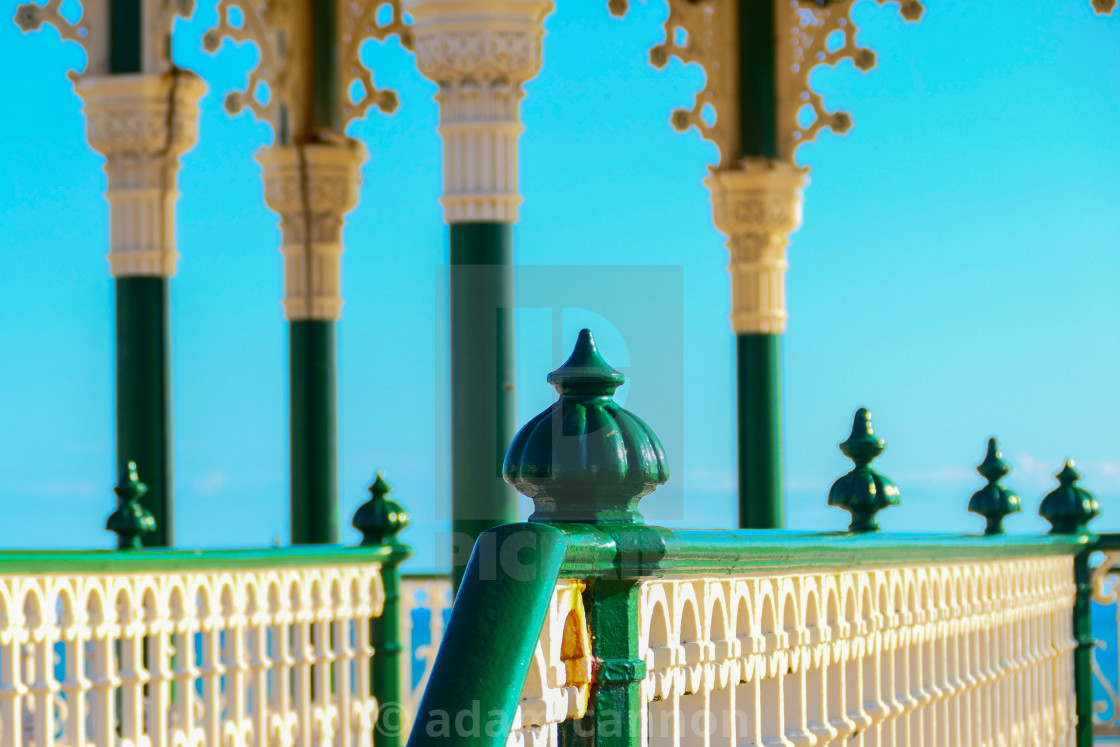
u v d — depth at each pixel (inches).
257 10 444.5
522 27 340.8
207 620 209.8
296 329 453.1
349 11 467.5
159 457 380.8
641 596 97.7
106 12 378.6
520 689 78.0
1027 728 216.1
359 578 253.1
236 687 218.1
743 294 462.9
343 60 465.7
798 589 129.6
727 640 112.7
